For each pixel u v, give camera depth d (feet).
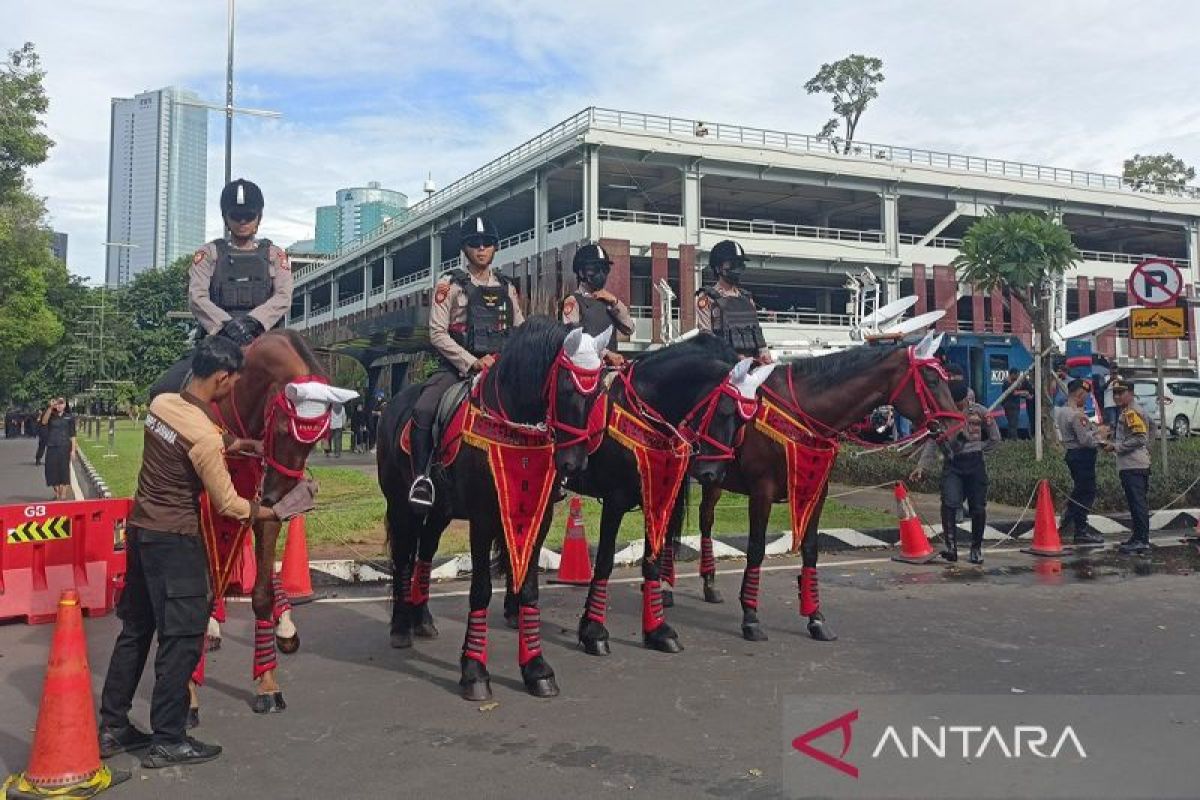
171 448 14.58
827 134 156.25
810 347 70.74
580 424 16.74
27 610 24.45
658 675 19.57
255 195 20.99
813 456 22.29
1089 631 23.11
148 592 14.92
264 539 17.25
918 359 21.86
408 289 147.84
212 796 13.64
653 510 21.26
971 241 65.87
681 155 110.73
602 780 14.05
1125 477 35.70
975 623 24.04
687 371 20.95
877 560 34.14
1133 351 137.49
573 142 105.50
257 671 17.37
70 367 177.47
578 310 22.91
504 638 23.02
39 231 116.47
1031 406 75.36
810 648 21.66
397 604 22.12
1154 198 144.25
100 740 15.08
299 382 15.23
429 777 14.24
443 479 19.15
